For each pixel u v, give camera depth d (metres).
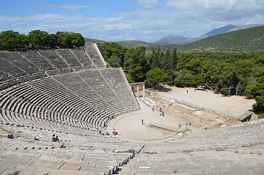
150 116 84.44
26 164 28.36
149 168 29.50
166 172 28.16
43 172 26.17
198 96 113.12
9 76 76.50
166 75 131.50
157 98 103.75
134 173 27.62
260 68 118.56
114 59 118.00
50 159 30.14
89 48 122.38
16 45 105.00
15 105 60.31
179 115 85.56
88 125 68.75
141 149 43.53
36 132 47.44
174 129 72.88
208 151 37.47
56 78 88.38
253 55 165.75
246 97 111.56
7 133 42.09
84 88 89.00
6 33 104.88
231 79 116.31
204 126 76.50
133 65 120.19
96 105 82.94
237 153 35.25
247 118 81.81
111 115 81.94
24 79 78.56
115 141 56.16
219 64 133.00
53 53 106.88
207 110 88.12
